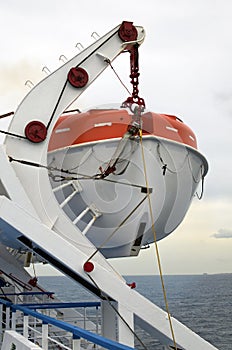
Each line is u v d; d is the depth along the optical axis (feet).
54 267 21.06
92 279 19.15
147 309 19.34
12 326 21.12
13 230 20.24
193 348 19.49
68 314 30.89
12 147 21.39
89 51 23.61
